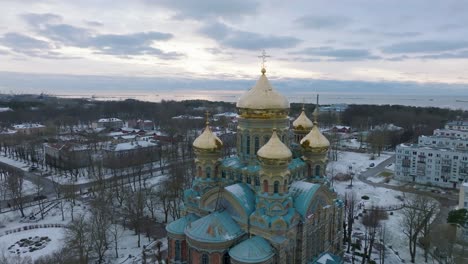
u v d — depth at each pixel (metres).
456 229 89.19
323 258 67.06
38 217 109.00
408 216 93.44
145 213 110.69
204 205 70.31
